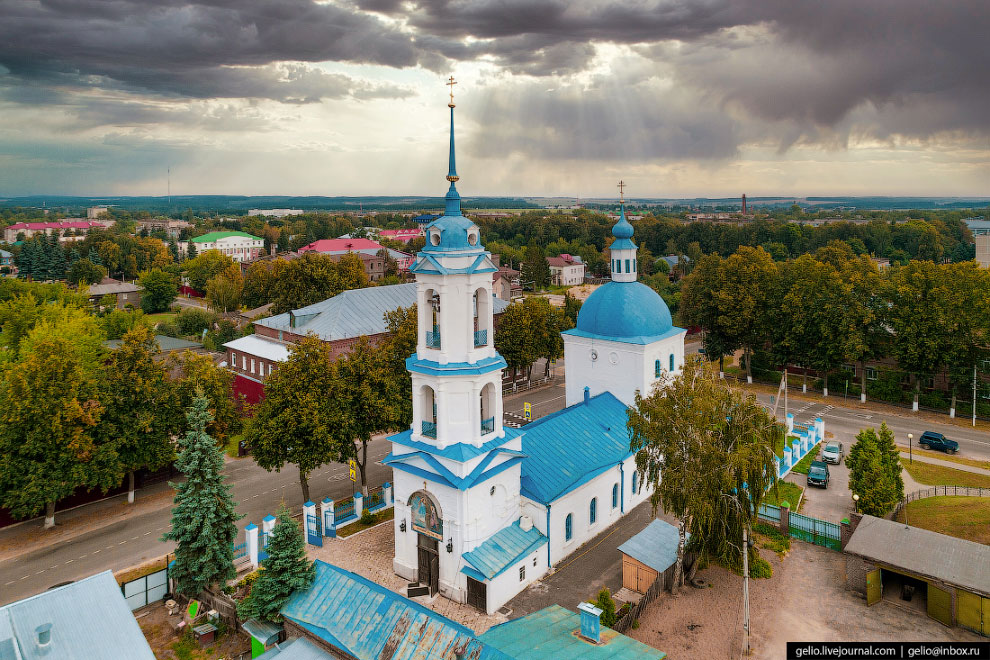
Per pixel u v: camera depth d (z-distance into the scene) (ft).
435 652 84.84
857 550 114.01
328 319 253.24
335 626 94.89
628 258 167.02
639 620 108.37
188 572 115.03
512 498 122.21
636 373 159.22
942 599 105.19
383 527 144.15
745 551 101.24
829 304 234.17
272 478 176.35
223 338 338.34
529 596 115.85
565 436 142.00
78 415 142.41
